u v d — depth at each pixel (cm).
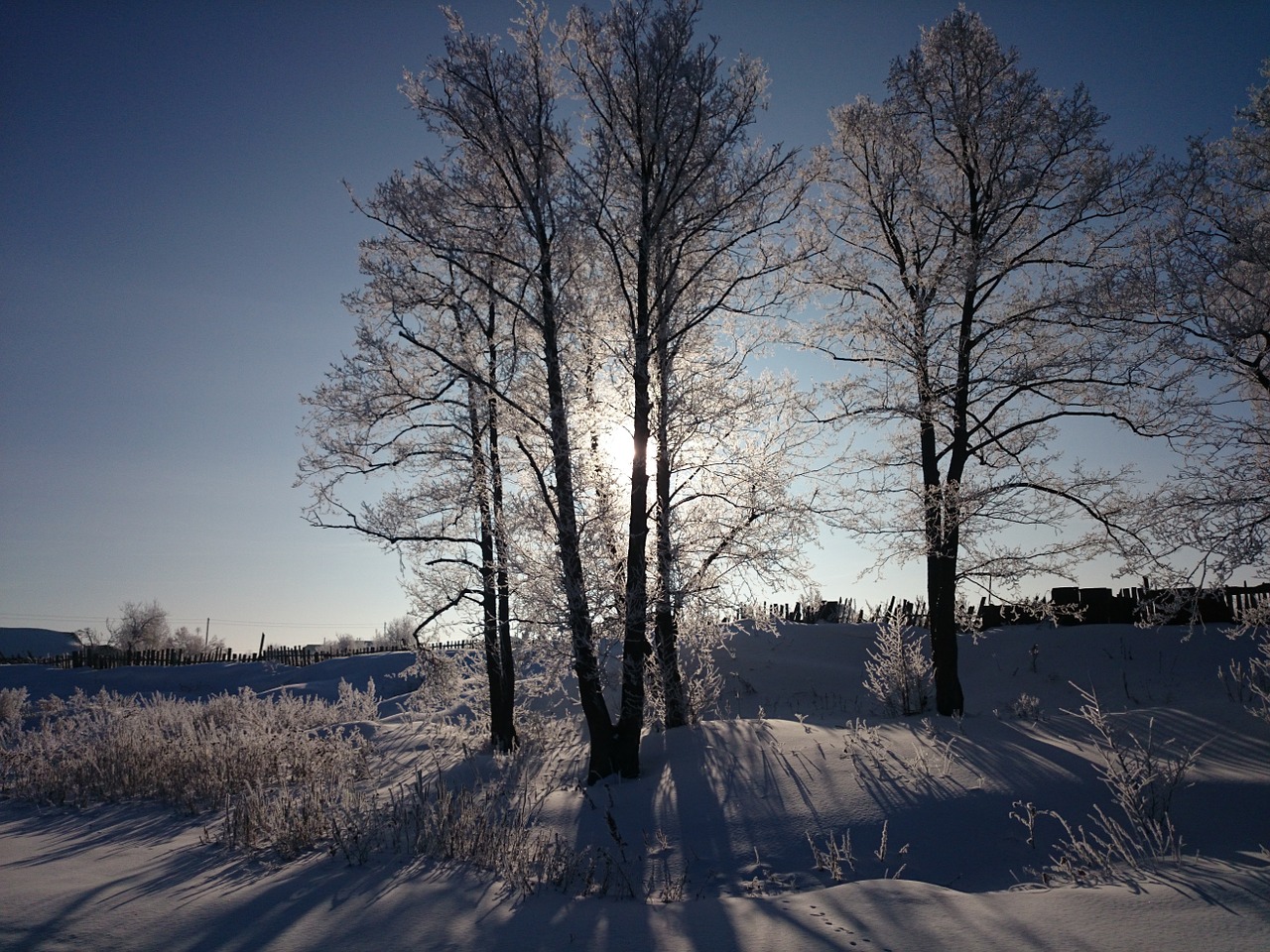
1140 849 651
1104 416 1445
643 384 1186
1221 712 1120
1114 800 806
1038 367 1437
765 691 1933
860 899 563
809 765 1010
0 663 4122
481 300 1443
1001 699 1728
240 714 1716
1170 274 1264
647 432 1198
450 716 1934
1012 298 1527
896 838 774
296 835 755
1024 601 1554
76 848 806
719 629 1364
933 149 1588
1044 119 1483
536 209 1168
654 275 1245
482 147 1212
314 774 1112
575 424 1252
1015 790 863
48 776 1155
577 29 1208
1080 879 612
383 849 738
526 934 517
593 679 1134
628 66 1182
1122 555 1398
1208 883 545
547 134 1219
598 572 1162
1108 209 1471
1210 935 459
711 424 1290
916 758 1005
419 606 1505
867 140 1591
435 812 795
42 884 633
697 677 1506
